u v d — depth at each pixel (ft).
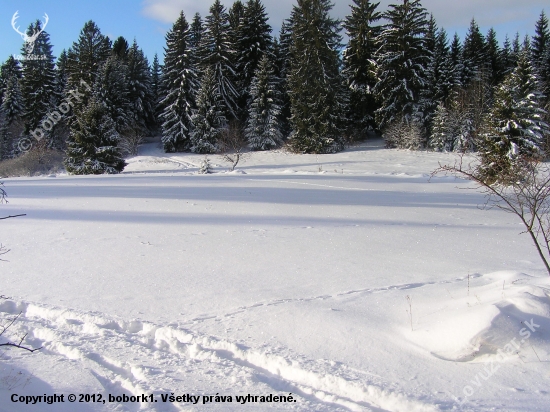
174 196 45.80
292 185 58.65
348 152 119.24
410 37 117.70
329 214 36.14
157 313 15.21
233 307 15.57
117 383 10.93
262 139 134.51
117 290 17.63
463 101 114.21
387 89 123.44
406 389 9.89
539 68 134.72
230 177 70.74
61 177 74.64
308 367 11.03
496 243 25.86
